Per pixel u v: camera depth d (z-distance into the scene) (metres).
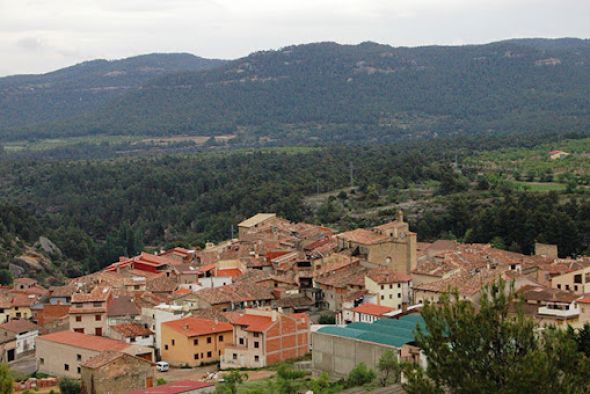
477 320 87.88
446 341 89.56
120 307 190.62
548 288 185.00
